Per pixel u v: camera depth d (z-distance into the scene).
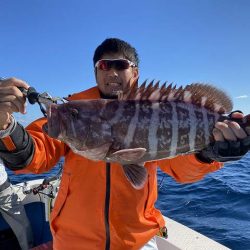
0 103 0.71
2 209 1.53
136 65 1.06
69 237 0.93
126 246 0.91
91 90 1.05
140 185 0.76
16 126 0.76
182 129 0.79
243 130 0.77
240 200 2.48
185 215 2.21
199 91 0.83
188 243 1.30
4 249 1.65
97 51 1.03
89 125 0.78
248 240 1.76
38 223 1.73
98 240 0.91
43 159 0.87
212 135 0.81
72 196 0.93
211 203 2.45
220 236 1.83
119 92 0.83
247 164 4.86
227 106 0.84
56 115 0.77
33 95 0.73
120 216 0.91
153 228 0.98
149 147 0.78
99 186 0.91
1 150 0.77
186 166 0.90
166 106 0.80
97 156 0.79
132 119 0.78
